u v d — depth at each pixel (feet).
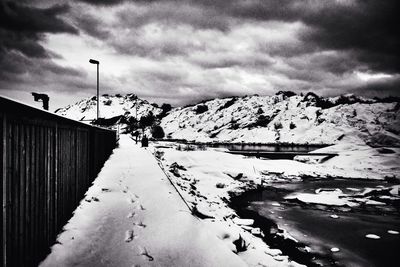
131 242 19.21
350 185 99.45
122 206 26.99
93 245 18.25
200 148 169.07
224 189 74.49
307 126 577.43
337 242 39.91
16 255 12.46
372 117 588.91
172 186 35.73
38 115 14.82
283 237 40.14
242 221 42.93
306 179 111.96
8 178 11.64
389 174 127.54
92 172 35.65
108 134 68.74
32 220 14.37
